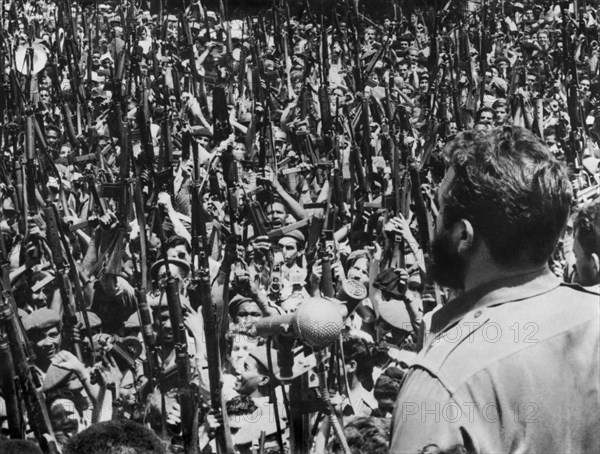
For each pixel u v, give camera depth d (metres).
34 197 14.01
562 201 2.99
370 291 10.54
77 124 19.70
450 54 23.11
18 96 16.44
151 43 24.02
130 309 11.27
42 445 5.44
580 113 19.77
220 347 8.89
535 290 2.98
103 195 13.17
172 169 14.22
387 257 11.09
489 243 3.00
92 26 25.64
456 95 19.47
